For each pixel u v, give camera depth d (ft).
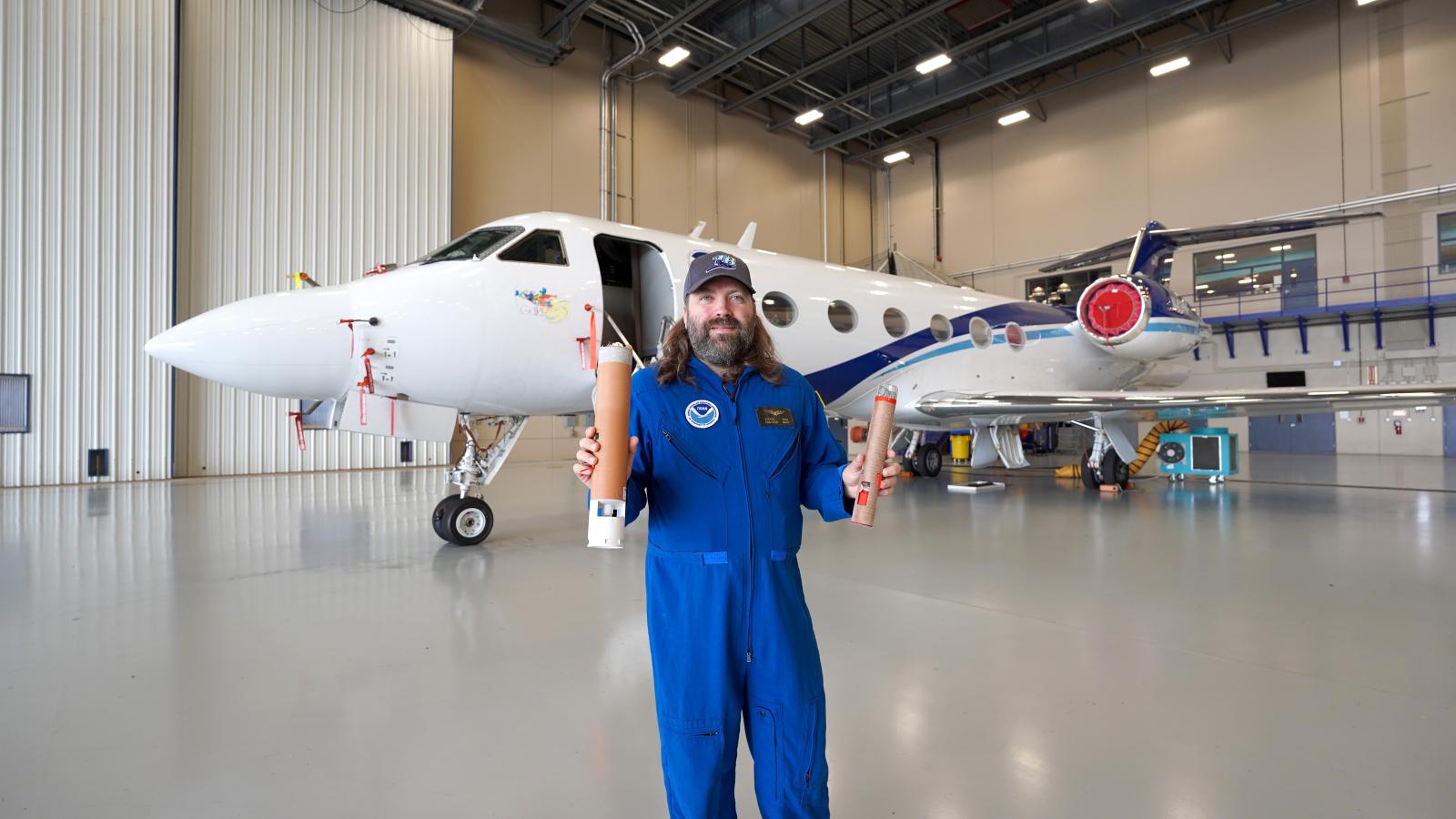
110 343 36.24
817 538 18.65
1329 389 22.45
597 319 18.07
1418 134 50.19
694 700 4.49
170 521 21.66
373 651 9.68
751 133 68.64
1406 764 6.40
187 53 39.27
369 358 15.87
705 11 53.88
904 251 78.07
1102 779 6.20
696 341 4.87
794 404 5.08
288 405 41.75
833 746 6.84
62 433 34.99
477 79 51.55
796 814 4.57
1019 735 7.06
